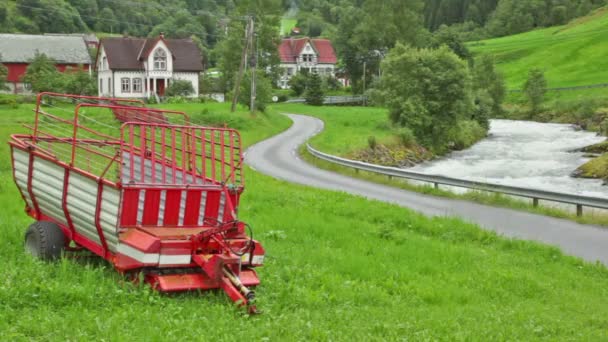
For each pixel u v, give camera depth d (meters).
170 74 99.12
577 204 24.17
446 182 30.28
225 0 185.25
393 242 16.55
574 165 51.88
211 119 62.62
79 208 10.34
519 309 11.12
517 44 185.75
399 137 62.22
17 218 14.86
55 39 102.38
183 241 9.51
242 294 9.33
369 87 124.19
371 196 27.59
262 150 49.31
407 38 125.12
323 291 10.80
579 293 13.38
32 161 11.38
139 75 98.00
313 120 82.25
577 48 165.12
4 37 99.25
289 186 28.00
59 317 8.11
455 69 65.25
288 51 145.38
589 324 10.75
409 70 66.25
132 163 9.80
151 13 170.38
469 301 11.66
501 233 19.78
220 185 10.69
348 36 148.00
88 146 11.69
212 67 160.00
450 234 18.55
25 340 7.31
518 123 104.19
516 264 15.61
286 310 9.59
